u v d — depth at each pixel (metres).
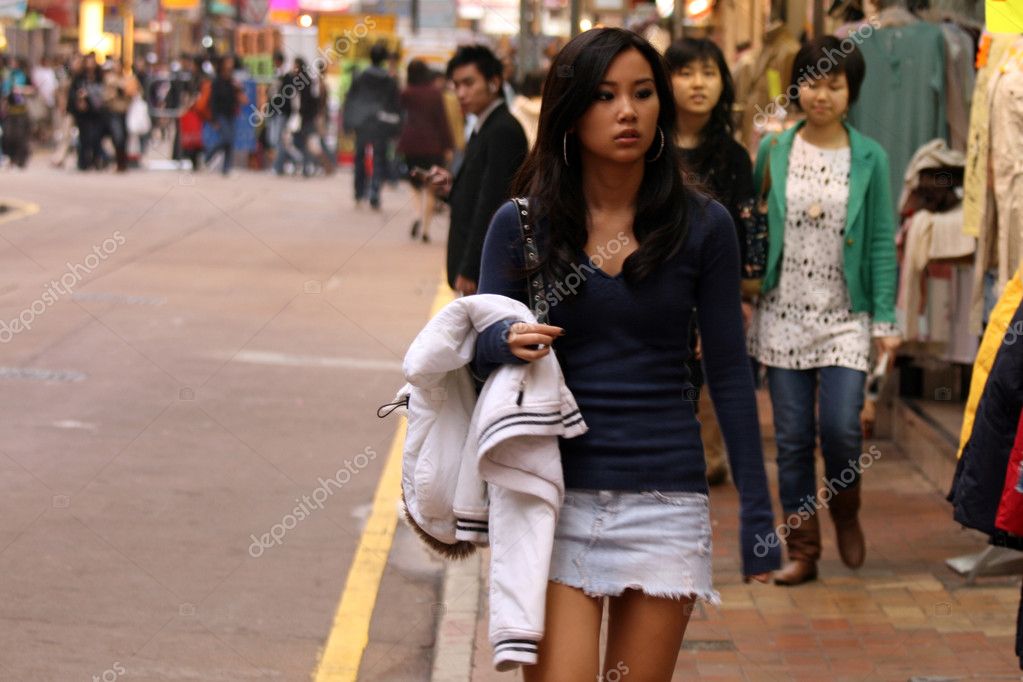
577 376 10.42
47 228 60.88
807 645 16.80
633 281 10.35
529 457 9.95
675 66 19.48
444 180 24.00
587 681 10.05
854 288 18.88
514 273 10.60
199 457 25.25
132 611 17.72
